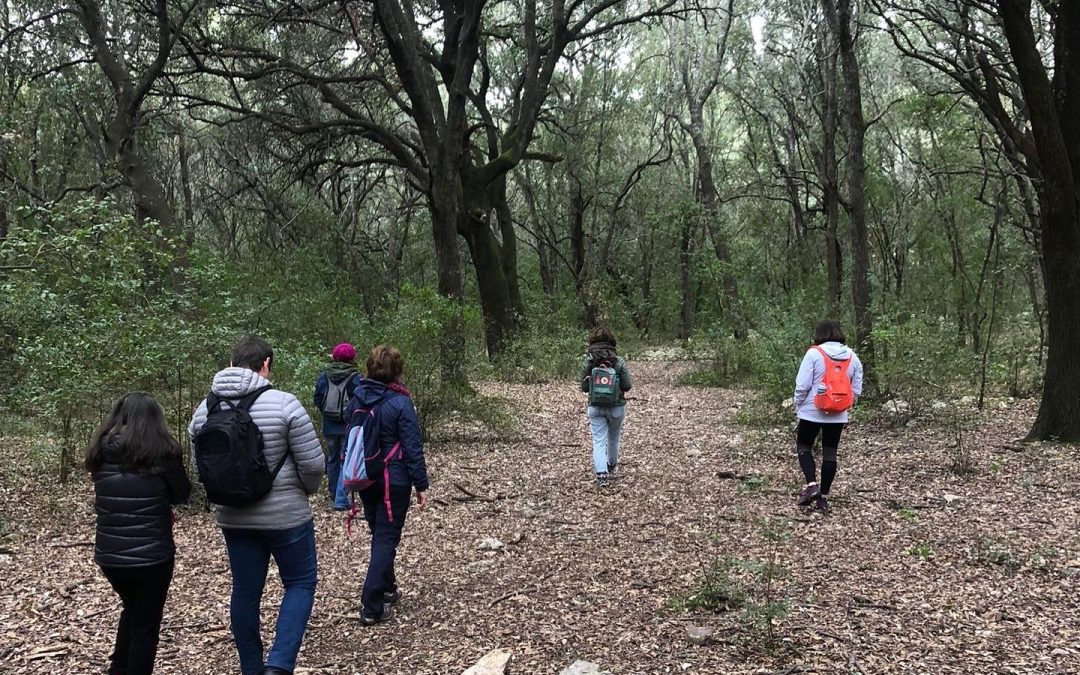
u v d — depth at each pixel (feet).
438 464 28.99
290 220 65.41
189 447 22.45
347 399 22.75
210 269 24.30
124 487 10.88
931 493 22.16
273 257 54.90
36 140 62.23
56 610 15.21
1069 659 11.93
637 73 94.38
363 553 18.92
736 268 64.64
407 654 13.21
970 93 31.76
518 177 97.81
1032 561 16.14
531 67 60.13
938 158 56.59
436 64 56.95
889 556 17.16
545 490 25.00
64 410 22.74
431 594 16.03
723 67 80.23
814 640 12.92
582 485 25.61
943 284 60.13
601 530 20.38
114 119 47.14
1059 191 26.12
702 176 77.36
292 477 11.43
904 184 74.49
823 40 45.34
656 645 13.07
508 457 30.27
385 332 32.07
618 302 96.37
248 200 72.08
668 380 59.62
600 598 15.42
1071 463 23.93
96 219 24.70
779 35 60.64
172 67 52.75
